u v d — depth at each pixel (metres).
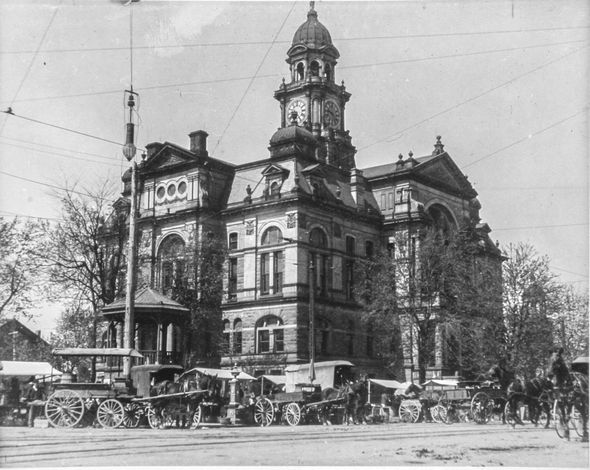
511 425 32.62
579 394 24.47
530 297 49.97
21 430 25.41
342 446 20.56
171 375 31.31
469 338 55.62
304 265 60.94
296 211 61.09
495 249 73.12
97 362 55.72
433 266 58.16
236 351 62.06
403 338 59.78
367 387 39.41
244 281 63.31
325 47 79.31
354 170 70.00
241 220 64.75
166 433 24.45
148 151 71.56
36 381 36.78
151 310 39.12
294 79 79.94
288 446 20.27
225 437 23.16
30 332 88.94
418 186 70.25
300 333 59.44
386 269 59.88
